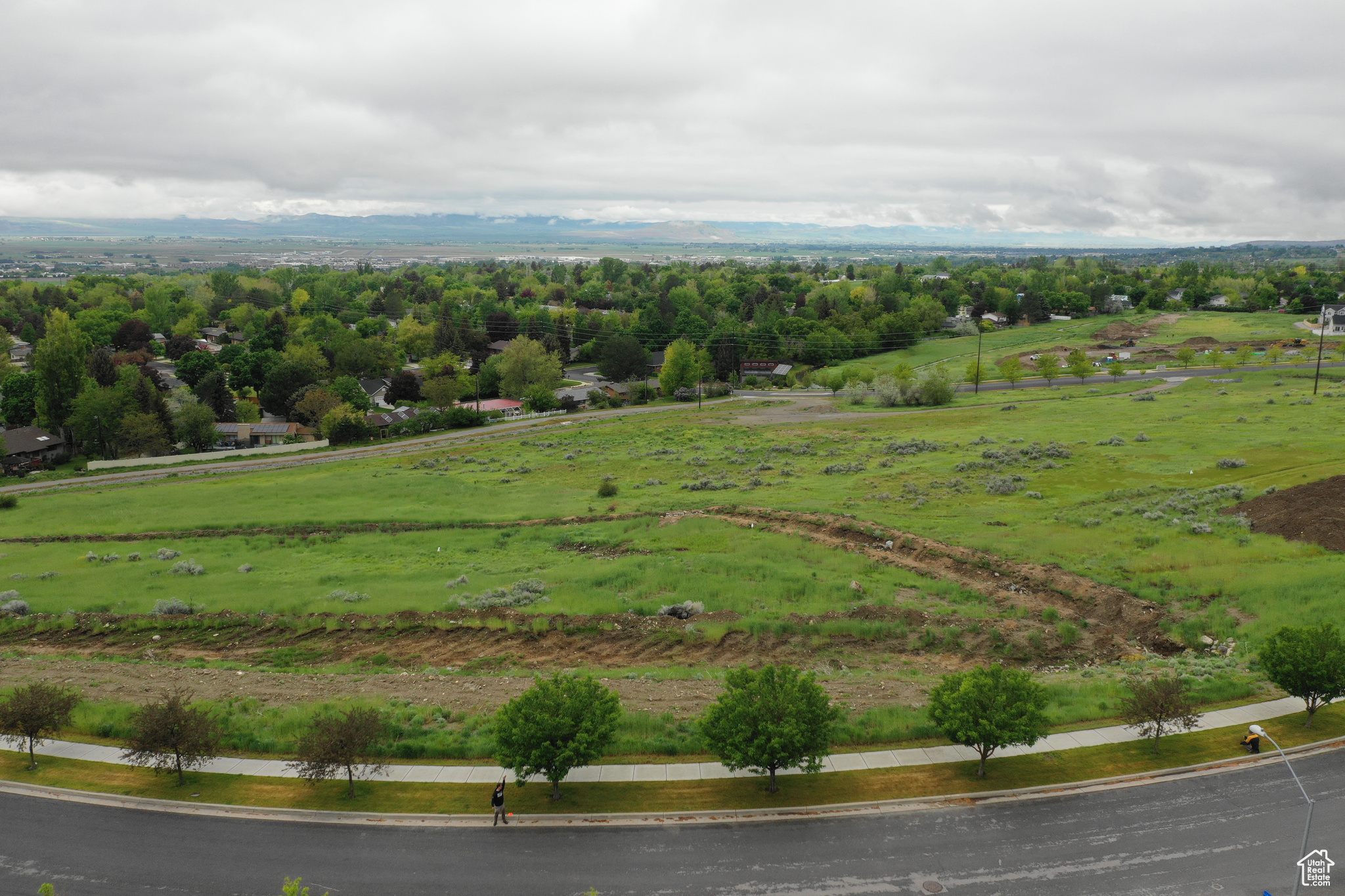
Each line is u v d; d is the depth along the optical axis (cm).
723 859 2450
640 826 2622
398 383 14988
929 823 2609
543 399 13938
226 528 6756
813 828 2592
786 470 8056
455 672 3912
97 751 3145
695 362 15512
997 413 10850
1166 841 2492
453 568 5469
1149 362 15238
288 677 3856
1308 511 5281
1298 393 10275
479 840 2562
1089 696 3384
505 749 2745
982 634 4156
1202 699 3319
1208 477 6550
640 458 9269
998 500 6425
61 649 4388
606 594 4756
